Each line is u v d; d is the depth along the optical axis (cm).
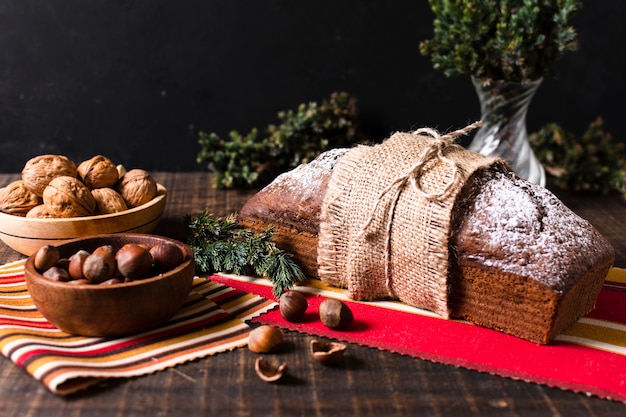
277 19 109
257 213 77
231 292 71
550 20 90
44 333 63
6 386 58
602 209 96
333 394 58
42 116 111
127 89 110
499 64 92
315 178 75
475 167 69
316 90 112
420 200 67
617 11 110
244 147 103
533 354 63
